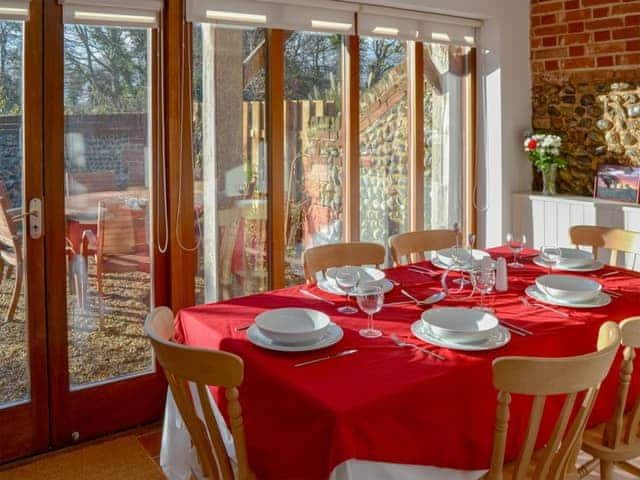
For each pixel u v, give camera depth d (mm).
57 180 2729
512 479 1611
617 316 2109
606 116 3969
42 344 2740
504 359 1448
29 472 2619
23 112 2627
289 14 3258
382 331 1949
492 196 4250
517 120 4242
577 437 1666
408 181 3992
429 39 3881
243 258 3305
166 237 3037
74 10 2684
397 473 1514
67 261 2789
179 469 2113
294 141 3434
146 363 3057
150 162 2975
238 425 1563
